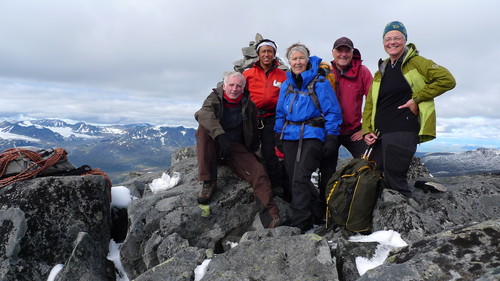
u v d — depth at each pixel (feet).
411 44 18.07
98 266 19.75
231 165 23.49
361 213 18.83
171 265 16.22
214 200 22.57
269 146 24.90
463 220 18.04
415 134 18.11
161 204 21.99
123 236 26.04
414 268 11.62
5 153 23.21
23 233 20.04
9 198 21.15
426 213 18.17
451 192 20.21
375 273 12.19
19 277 19.24
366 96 21.24
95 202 22.94
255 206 23.54
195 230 21.50
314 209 23.15
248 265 14.88
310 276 13.84
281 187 25.76
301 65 21.13
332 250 15.88
